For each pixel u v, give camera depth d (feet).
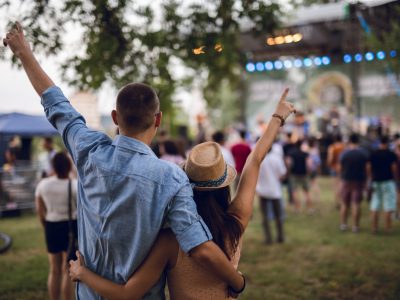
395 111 58.39
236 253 6.06
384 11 18.92
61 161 13.66
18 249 23.53
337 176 34.32
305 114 63.98
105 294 5.48
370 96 59.93
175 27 15.49
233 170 6.47
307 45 49.96
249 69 54.39
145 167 5.32
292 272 18.88
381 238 24.81
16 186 34.81
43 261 20.94
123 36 14.93
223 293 5.88
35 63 6.21
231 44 18.08
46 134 38.42
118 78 15.85
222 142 24.90
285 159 33.63
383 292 16.16
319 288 16.84
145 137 5.66
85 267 5.73
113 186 5.35
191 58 16.58
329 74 63.36
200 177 5.95
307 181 32.94
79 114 6.07
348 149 26.84
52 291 13.94
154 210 5.25
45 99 6.05
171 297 5.94
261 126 48.49
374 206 26.32
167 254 5.54
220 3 14.92
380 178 26.13
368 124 60.13
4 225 31.01
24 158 43.19
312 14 39.81
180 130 59.26
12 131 36.73
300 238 25.18
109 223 5.37
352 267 19.30
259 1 15.05
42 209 13.99
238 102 74.90
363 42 32.35
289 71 65.98
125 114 5.54
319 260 20.57
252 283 17.63
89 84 15.29
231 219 5.94
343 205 27.14
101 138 5.77
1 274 18.79
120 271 5.47
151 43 15.19
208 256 5.18
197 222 5.25
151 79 15.88
